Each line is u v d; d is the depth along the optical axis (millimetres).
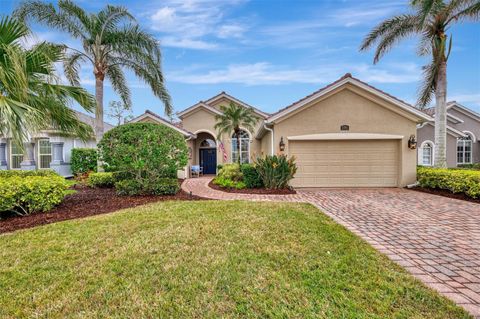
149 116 19297
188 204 8164
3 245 4746
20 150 6281
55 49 8000
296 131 12617
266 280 3506
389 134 12477
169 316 2826
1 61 6219
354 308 2922
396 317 2783
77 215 7062
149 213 6961
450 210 7766
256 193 11117
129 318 2803
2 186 6496
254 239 4980
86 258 4176
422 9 11281
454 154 20172
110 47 13320
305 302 3033
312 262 4027
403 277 3592
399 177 12633
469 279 3605
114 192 10906
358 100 12492
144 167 9547
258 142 21188
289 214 6875
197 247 4586
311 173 12820
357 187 12758
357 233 5555
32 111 6223
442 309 2916
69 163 18719
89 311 2910
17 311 2900
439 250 4633
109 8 12672
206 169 23828
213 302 3049
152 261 4051
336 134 12508
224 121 18297
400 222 6441
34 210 7137
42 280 3525
